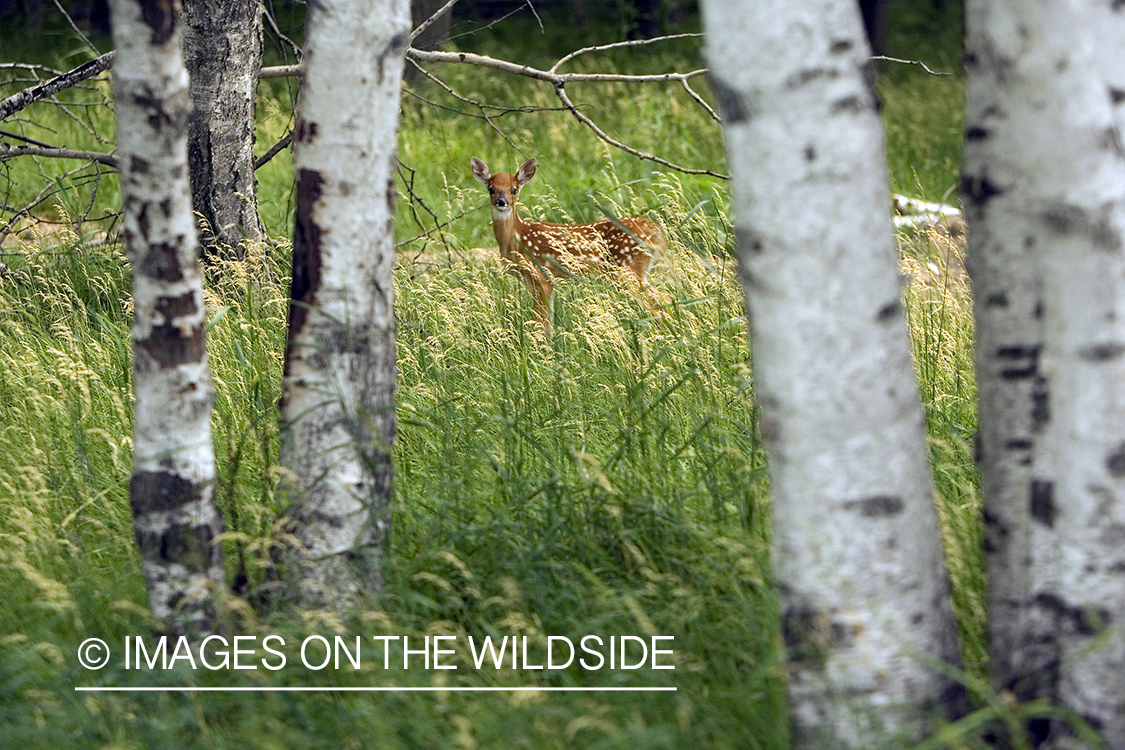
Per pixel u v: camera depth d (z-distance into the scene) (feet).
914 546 16.37
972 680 16.39
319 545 22.43
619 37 122.42
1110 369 15.43
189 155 44.60
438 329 39.58
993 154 17.06
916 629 16.43
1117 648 15.66
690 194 63.31
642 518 24.12
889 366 15.88
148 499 21.02
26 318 42.37
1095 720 15.83
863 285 15.53
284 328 38.88
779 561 16.70
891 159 76.38
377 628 20.98
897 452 16.06
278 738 18.16
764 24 15.01
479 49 117.39
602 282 44.70
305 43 21.53
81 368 33.71
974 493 25.80
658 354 33.86
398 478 27.94
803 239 15.34
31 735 18.48
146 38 19.42
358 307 22.20
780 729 17.84
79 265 47.06
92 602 23.16
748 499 23.86
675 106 82.58
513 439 27.37
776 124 15.19
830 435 15.79
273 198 67.92
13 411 33.09
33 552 24.36
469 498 26.23
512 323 39.11
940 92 99.55
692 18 145.69
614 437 30.58
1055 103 15.19
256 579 23.75
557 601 22.04
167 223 20.25
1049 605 16.34
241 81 44.75
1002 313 17.30
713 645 20.59
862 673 16.38
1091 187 15.23
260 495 27.66
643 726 17.98
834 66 15.11
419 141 78.54
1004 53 15.44
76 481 28.04
